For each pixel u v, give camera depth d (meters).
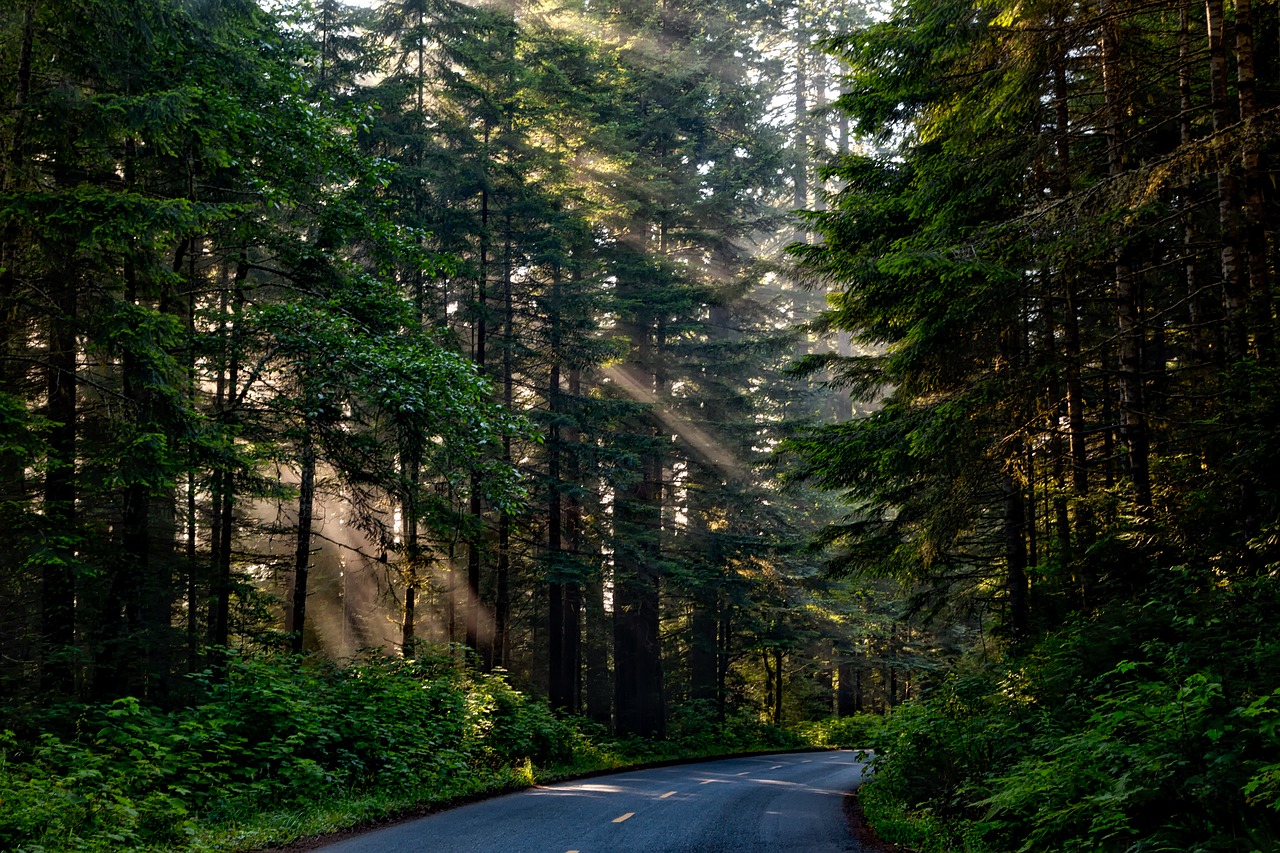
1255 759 6.32
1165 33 13.20
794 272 16.91
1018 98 12.58
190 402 14.17
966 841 8.87
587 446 26.58
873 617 38.78
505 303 26.33
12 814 7.40
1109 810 6.70
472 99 26.41
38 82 12.66
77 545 13.20
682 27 38.19
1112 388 15.93
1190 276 12.53
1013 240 10.78
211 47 14.61
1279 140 10.57
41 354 14.62
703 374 34.59
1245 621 8.14
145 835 8.35
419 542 21.16
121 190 12.91
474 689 18.81
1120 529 11.27
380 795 12.04
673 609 39.75
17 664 14.48
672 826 10.38
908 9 13.49
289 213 17.83
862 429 15.75
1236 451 9.15
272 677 12.76
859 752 14.50
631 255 32.34
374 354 15.28
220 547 18.95
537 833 9.60
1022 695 11.12
